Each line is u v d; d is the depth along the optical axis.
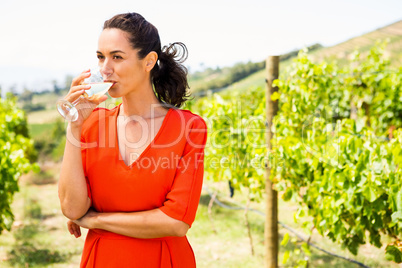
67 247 5.01
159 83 1.46
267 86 3.65
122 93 1.26
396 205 2.67
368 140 3.16
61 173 1.29
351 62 8.16
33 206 7.11
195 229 5.54
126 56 1.23
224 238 5.20
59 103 1.21
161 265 1.33
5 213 4.39
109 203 1.33
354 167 2.87
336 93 6.51
